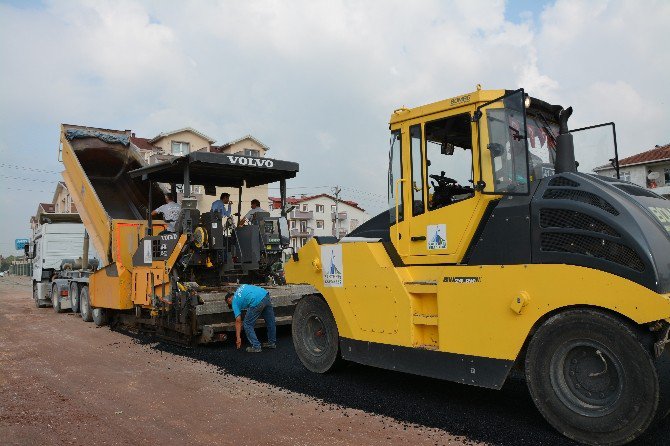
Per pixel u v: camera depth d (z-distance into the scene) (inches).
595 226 158.4
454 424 174.6
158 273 354.6
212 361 288.0
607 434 150.0
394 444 159.0
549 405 162.2
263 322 343.3
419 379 237.9
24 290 1058.7
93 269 466.9
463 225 191.3
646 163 1197.1
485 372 176.6
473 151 189.8
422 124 209.0
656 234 153.6
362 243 223.0
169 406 204.2
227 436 169.3
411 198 210.4
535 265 165.8
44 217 627.2
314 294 257.1
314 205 2664.9
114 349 334.3
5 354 319.9
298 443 161.8
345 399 207.5
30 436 171.9
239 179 401.7
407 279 205.3
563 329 159.3
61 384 241.9
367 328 218.8
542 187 174.7
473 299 180.7
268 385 234.1
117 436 171.2
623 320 149.4
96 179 498.0
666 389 145.6
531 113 202.2
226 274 370.0
